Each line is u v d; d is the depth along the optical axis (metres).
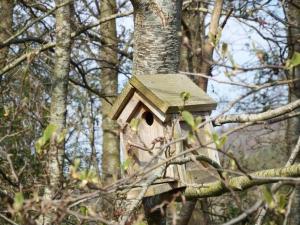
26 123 9.16
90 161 8.16
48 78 11.67
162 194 6.32
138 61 7.21
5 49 11.73
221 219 13.00
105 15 13.90
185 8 12.28
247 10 11.40
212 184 5.79
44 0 11.92
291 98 11.97
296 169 5.22
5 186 7.06
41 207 4.31
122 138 6.84
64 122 8.98
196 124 4.43
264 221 5.29
